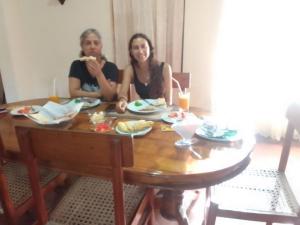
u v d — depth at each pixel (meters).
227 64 2.53
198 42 2.60
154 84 1.98
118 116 1.53
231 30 2.43
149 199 1.33
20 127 0.89
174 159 1.04
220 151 1.10
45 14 2.98
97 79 1.97
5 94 3.21
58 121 1.37
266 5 2.29
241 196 1.22
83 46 2.07
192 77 2.74
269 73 2.46
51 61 3.18
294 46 2.32
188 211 1.74
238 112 2.65
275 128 2.60
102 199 1.19
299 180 2.03
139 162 1.02
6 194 1.11
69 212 1.12
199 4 2.49
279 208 1.15
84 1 2.81
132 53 1.95
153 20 2.62
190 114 1.49
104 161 0.86
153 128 1.33
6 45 2.96
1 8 2.83
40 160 0.97
